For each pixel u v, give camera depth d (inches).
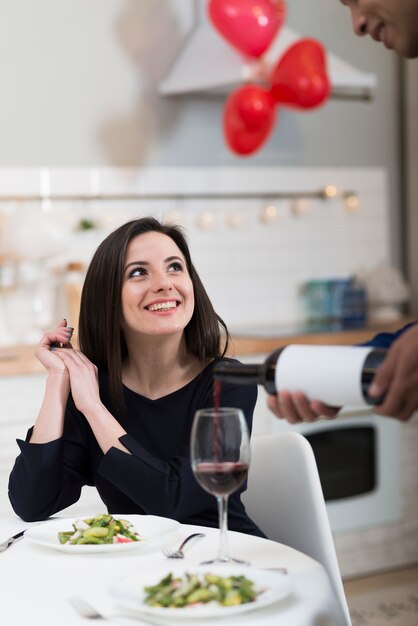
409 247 211.2
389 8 60.7
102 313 85.4
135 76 178.7
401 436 174.4
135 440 83.0
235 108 162.9
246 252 191.3
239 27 157.2
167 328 82.7
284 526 84.1
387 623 145.9
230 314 189.8
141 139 179.5
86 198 173.9
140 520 71.9
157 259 84.4
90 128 174.6
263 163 193.3
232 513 80.5
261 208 193.0
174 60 181.6
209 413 58.2
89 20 174.4
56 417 82.4
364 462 170.2
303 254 198.4
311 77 160.6
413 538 177.2
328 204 201.0
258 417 159.5
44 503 80.7
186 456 81.0
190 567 59.1
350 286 196.5
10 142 167.6
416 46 62.0
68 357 83.5
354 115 204.4
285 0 196.1
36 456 80.7
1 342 165.3
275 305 195.0
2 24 166.9
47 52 170.7
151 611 52.1
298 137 197.5
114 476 78.2
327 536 81.5
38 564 63.9
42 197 169.8
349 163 204.1
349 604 156.0
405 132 209.5
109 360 85.1
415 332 51.9
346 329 178.4
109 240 86.1
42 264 168.4
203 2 178.4
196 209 185.5
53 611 54.5
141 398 85.0
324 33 200.8
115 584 56.6
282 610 53.4
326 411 58.2
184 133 183.9
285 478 84.3
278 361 58.8
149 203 180.2
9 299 166.4
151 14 179.6
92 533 67.0
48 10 170.6
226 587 54.3
